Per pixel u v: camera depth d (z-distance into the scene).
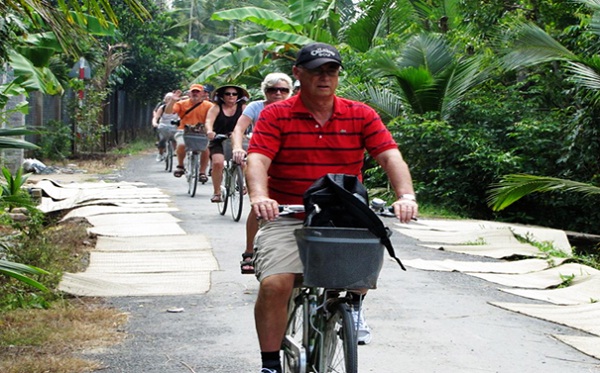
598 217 19.11
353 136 5.12
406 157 19.89
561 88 20.47
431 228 14.75
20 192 11.21
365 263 4.41
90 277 9.38
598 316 8.24
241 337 7.29
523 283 10.05
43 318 7.67
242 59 24.53
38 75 11.47
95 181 20.61
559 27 20.39
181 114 18.25
